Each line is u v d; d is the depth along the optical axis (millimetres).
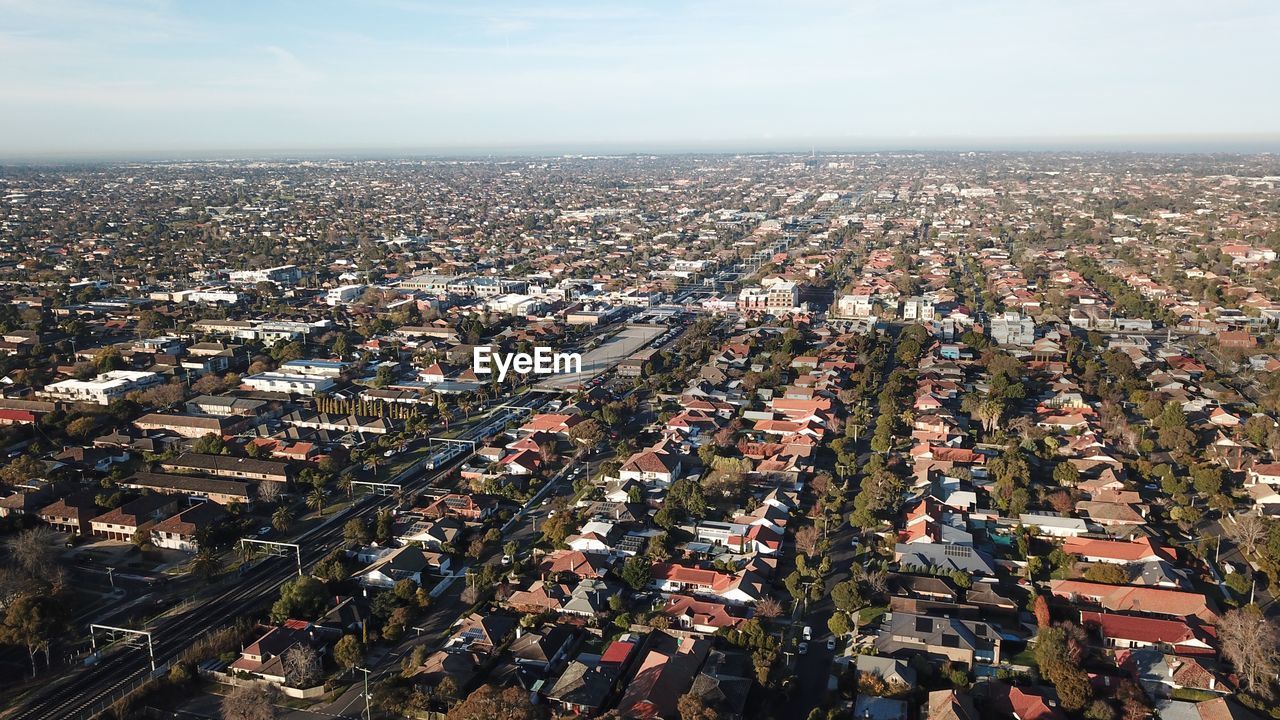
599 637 186875
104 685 173250
